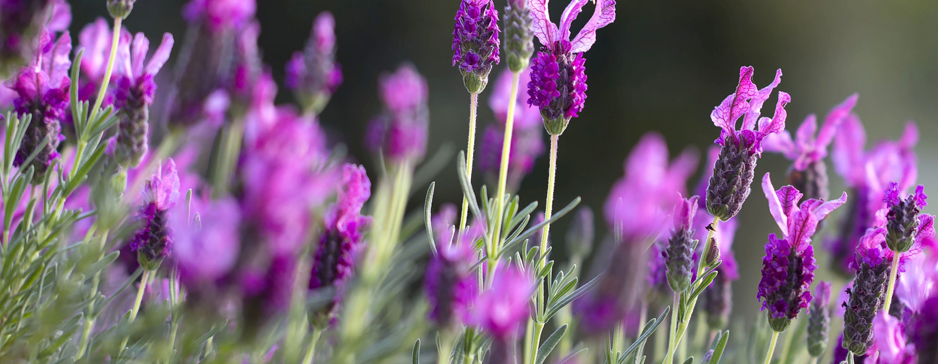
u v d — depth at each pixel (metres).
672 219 0.82
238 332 0.73
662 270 0.87
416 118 0.98
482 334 0.79
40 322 0.79
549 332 1.18
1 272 0.81
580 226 1.02
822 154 0.93
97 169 0.87
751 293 1.72
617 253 0.74
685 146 3.17
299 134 0.71
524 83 1.01
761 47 3.32
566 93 0.83
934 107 3.60
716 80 3.27
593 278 0.79
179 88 0.92
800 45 3.39
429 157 2.72
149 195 0.80
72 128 0.87
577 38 0.83
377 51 2.98
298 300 0.75
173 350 0.78
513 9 0.81
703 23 3.25
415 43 3.01
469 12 0.84
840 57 3.47
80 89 0.88
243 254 0.71
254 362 0.77
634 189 0.74
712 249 0.83
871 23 3.50
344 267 0.77
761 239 2.16
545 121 0.83
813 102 3.43
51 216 0.81
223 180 0.95
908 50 3.57
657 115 3.16
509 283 0.76
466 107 2.89
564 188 2.86
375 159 0.99
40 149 0.83
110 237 0.83
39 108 0.84
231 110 0.94
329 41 1.04
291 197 0.71
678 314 0.83
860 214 0.95
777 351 1.00
